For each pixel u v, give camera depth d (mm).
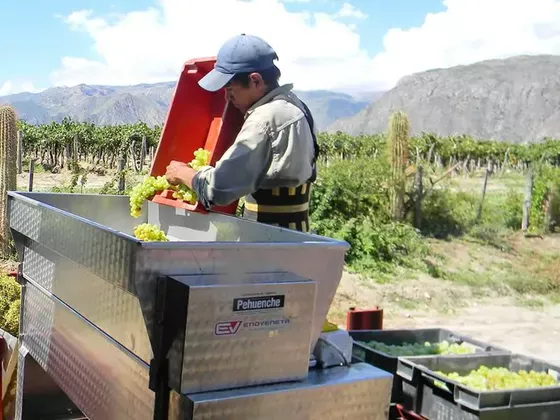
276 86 2992
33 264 3057
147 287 1900
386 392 2203
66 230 2416
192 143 3588
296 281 2043
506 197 17438
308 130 2932
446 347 3924
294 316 2041
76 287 2574
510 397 2973
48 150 27547
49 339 2867
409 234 13922
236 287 1916
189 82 3557
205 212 3033
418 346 3947
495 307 10766
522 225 16578
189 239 3170
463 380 3250
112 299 2281
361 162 16484
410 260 12977
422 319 9711
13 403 3242
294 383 2062
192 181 2943
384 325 9188
